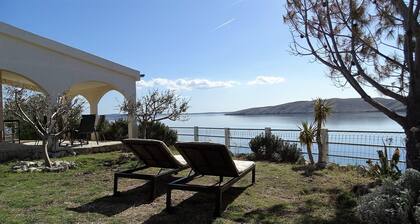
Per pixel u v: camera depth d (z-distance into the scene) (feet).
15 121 47.67
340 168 29.73
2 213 17.51
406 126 19.38
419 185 13.93
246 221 16.56
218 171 20.18
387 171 24.31
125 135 51.42
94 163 33.04
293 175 26.78
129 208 18.75
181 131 47.37
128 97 47.37
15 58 35.94
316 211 17.80
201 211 18.15
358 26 21.17
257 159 35.91
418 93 19.03
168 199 18.10
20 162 32.12
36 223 16.12
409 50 18.75
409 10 18.40
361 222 15.42
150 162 23.24
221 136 41.52
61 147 39.50
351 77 20.85
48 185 24.00
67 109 34.22
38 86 38.01
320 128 32.04
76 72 41.55
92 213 17.76
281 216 17.12
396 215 12.62
